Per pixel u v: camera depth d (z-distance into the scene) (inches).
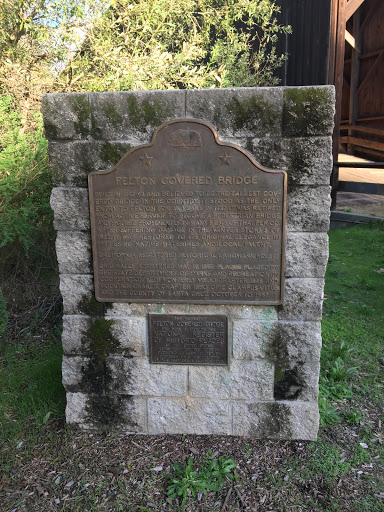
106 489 112.6
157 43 235.0
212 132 109.5
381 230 341.1
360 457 121.2
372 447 125.4
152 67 220.2
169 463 119.7
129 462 120.4
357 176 465.1
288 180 110.9
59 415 138.9
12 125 214.5
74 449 125.6
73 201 117.8
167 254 118.3
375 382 156.3
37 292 217.9
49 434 130.3
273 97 106.5
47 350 181.2
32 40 235.3
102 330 125.4
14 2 219.1
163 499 109.6
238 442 126.5
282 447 124.7
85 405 131.0
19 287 217.9
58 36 218.8
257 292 118.0
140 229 117.4
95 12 216.4
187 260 118.2
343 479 114.1
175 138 111.0
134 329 124.5
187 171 112.7
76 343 126.9
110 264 120.3
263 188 111.4
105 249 119.4
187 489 110.9
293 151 109.1
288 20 385.4
